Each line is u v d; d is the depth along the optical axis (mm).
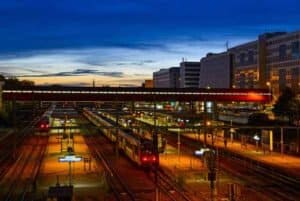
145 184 60312
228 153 89188
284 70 186125
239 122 136000
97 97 112500
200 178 63750
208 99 120875
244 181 61219
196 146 101250
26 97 109312
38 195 53938
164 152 89625
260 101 126188
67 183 60938
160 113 174000
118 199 51969
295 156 85875
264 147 92438
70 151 76125
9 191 56000
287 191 54719
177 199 51406
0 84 113938
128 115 166250
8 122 140750
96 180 63156
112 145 101250
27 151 93812
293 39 179500
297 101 130000
